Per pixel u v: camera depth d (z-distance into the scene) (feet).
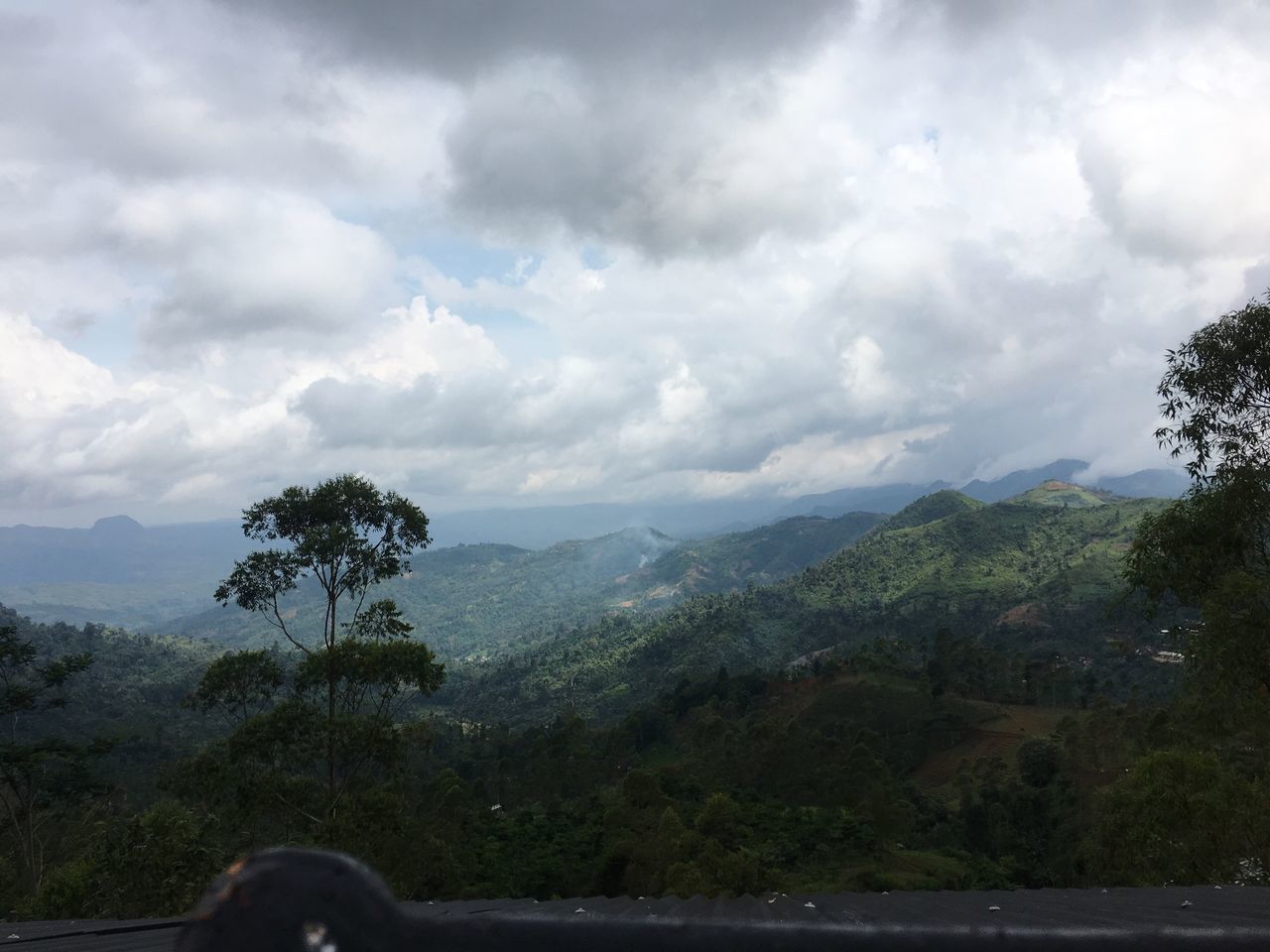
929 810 289.74
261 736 72.49
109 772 370.94
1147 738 174.40
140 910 62.39
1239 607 41.32
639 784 232.32
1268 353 43.29
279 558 79.87
